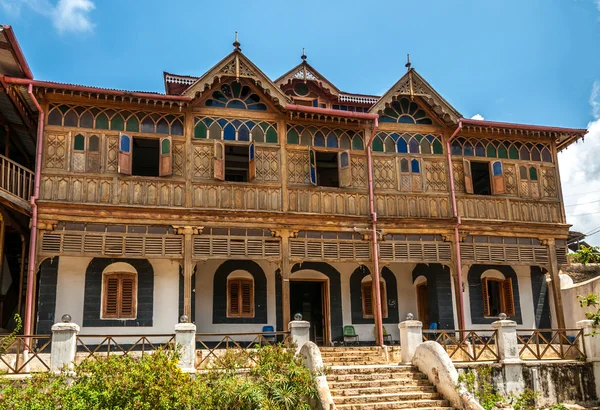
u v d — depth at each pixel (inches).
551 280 845.8
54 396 457.7
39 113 722.8
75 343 556.4
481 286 872.9
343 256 783.1
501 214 848.3
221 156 767.7
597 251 624.4
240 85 801.6
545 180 883.4
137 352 600.7
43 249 693.3
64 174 716.0
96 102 744.3
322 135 818.8
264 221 763.4
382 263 793.6
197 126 775.7
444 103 845.2
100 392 455.5
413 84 848.9
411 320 665.6
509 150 884.0
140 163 910.4
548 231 858.8
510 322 669.3
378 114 820.0
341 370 604.1
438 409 544.1
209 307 802.2
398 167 832.3
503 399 571.2
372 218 796.0
